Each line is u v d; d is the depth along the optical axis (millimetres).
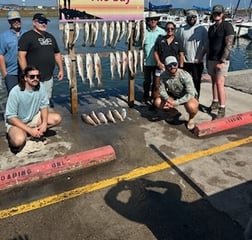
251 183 3852
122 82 12398
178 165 4289
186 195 3627
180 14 35188
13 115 4488
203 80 8820
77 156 4184
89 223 3188
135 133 5344
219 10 5445
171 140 5070
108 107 6703
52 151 4668
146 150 4727
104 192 3695
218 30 5598
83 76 5961
